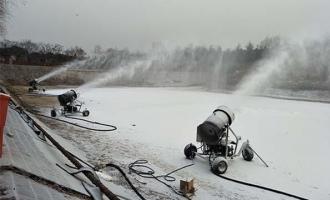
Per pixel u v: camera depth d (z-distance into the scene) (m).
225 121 11.75
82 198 4.74
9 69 48.03
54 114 19.20
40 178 4.60
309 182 10.61
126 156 11.84
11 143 5.97
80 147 12.40
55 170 5.57
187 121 21.45
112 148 12.87
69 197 4.47
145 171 10.05
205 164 11.63
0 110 4.37
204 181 9.79
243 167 11.70
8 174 4.19
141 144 14.13
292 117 25.31
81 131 15.72
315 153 14.59
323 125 21.84
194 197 8.37
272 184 10.12
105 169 9.54
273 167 12.02
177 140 15.51
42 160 5.86
